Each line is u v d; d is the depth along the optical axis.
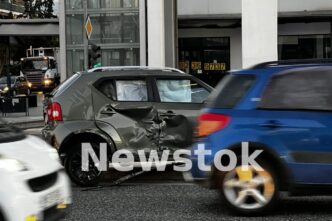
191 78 9.39
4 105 24.75
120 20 25.84
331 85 6.70
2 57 47.88
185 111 9.11
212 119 6.88
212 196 8.22
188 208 7.43
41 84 46.91
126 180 9.74
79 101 9.12
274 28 18.14
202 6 26.33
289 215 6.89
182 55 27.42
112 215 7.11
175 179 9.86
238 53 27.06
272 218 6.73
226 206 6.82
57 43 70.12
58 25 29.53
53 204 5.21
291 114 6.69
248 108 6.80
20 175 4.85
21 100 24.73
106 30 25.95
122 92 9.21
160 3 22.52
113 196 8.38
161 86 9.30
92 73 9.28
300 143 6.62
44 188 5.11
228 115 6.83
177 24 25.52
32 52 59.50
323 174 6.59
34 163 5.11
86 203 7.89
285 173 6.66
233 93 6.96
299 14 24.92
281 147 6.65
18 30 29.58
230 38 27.11
